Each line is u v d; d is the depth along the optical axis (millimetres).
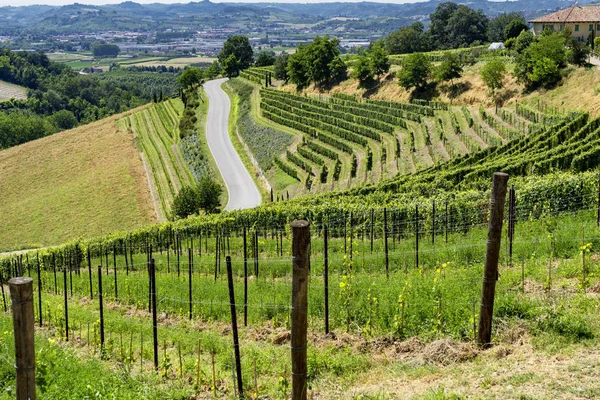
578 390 11992
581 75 74000
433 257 25906
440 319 17125
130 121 137250
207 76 180375
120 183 94000
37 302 30656
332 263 27797
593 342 14398
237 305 23250
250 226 46219
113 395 14695
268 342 19469
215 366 17656
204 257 37094
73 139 127312
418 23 163375
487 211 32219
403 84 96500
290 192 74375
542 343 14875
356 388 14359
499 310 16938
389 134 82688
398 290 19703
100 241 49750
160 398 15312
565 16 104500
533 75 76875
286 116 105125
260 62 176625
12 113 180750
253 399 14945
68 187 97125
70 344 22172
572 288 18672
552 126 57531
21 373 11070
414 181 47688
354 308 19438
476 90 88188
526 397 11969
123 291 30375
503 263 23156
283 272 30016
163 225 51219
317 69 118750
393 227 35000
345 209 39875
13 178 109000
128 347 20859
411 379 14336
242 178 88000
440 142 73562
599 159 40219
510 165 43688
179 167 99688
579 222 26984
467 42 148875
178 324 23234
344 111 99250
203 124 120625
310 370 15711
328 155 81312
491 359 14672
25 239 80688
